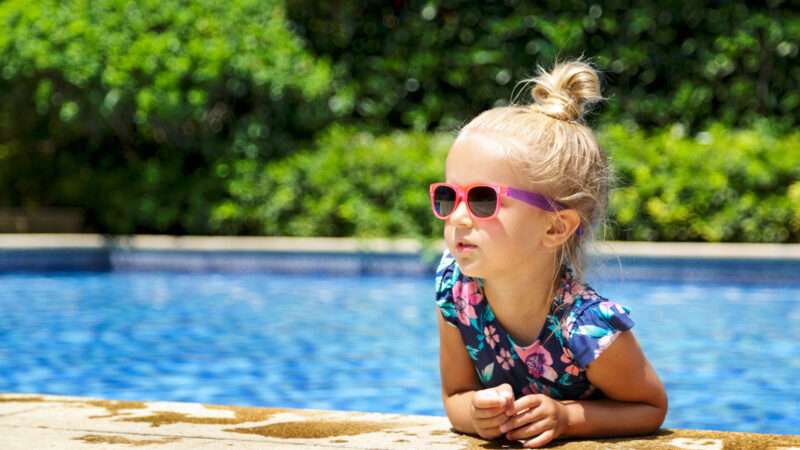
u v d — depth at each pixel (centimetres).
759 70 1273
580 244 267
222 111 1252
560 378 272
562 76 271
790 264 962
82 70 1145
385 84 1320
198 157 1265
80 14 1175
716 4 1275
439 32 1334
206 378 589
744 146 1103
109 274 1101
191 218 1189
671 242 1091
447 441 265
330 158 1156
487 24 1315
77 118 1190
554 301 265
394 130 1314
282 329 752
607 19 1276
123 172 1229
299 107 1237
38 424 283
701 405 515
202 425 282
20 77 1170
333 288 982
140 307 866
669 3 1276
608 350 261
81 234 1238
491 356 277
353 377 589
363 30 1356
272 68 1201
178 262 1115
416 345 690
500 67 1314
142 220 1208
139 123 1173
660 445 258
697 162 1100
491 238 254
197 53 1176
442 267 282
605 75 1280
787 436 269
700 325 757
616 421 269
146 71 1152
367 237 1091
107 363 634
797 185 1067
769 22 1239
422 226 1098
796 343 685
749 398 530
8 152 1288
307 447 257
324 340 708
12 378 590
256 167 1189
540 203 255
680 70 1289
